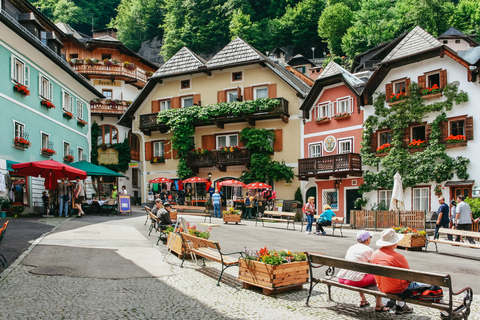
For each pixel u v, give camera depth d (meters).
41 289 7.85
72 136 30.08
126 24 75.00
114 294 7.76
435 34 57.94
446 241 13.79
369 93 28.17
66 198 22.34
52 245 12.36
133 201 41.97
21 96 22.94
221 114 34.19
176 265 10.58
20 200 22.95
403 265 6.71
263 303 7.50
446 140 24.28
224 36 68.50
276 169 32.47
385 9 65.94
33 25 25.55
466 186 23.39
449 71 24.39
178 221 11.52
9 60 21.81
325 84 30.91
